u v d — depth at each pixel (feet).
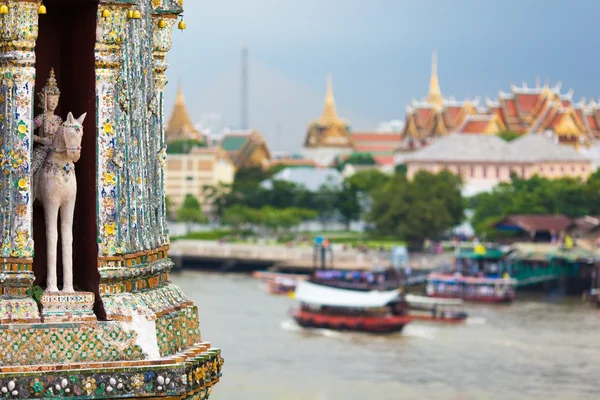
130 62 64.28
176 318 64.95
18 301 61.36
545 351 450.71
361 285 556.92
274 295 636.89
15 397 59.98
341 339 483.10
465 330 515.91
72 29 64.59
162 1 69.41
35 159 62.75
